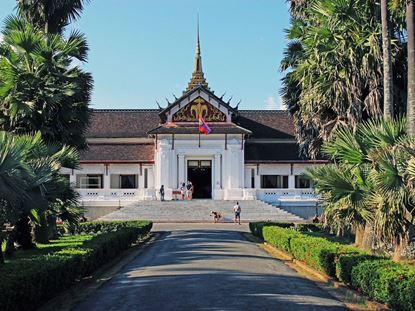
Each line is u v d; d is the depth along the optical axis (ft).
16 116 72.69
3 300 28.48
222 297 37.86
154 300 37.22
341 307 35.32
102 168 175.73
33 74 74.23
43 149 58.03
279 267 55.52
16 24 78.89
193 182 177.37
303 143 94.12
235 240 88.74
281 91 93.56
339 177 50.80
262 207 154.51
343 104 69.87
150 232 108.06
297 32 88.22
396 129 47.55
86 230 103.60
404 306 30.81
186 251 69.92
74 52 79.46
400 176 41.50
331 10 70.08
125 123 193.06
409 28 50.21
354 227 61.05
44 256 44.14
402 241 44.52
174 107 175.11
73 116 77.00
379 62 67.67
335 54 69.51
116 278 48.55
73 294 40.63
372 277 36.11
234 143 172.55
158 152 172.65
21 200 41.65
